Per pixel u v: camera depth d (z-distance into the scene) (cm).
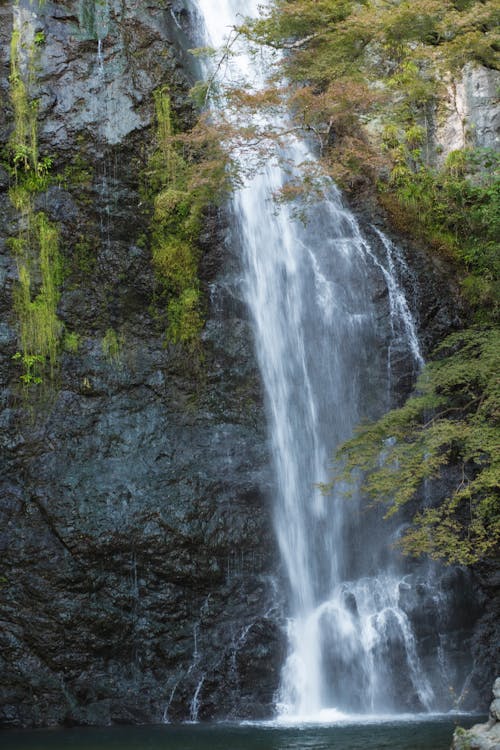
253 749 1194
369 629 1703
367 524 1852
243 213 2000
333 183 2127
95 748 1232
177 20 2081
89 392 1719
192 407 1797
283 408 1880
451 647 1731
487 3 2017
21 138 1788
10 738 1356
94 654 1567
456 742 970
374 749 1173
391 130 2317
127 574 1614
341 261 2061
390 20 1938
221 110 1931
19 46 1830
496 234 2192
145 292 1834
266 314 1947
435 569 1812
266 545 1731
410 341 2027
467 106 2442
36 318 1711
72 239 1791
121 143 1867
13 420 1648
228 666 1616
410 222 2214
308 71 2014
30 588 1559
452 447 1884
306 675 1667
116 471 1670
